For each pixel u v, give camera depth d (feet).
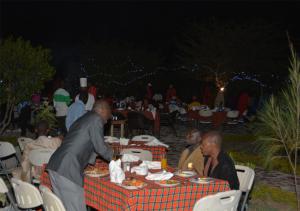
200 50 89.35
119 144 25.18
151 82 91.50
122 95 86.89
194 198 15.37
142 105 50.96
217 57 87.76
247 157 36.78
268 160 20.97
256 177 29.81
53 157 16.08
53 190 16.03
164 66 94.89
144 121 46.73
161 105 66.18
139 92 91.15
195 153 20.02
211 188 15.69
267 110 20.33
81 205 15.96
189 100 89.81
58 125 38.99
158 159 24.73
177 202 15.03
